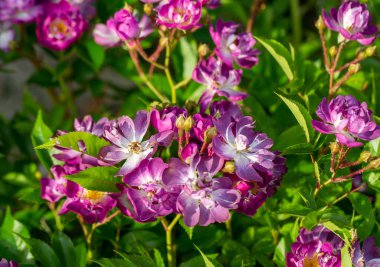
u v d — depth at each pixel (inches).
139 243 26.8
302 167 27.8
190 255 27.8
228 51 27.2
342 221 24.1
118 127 24.3
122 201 24.3
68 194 24.9
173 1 26.5
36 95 48.6
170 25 26.5
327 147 26.6
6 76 49.3
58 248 26.4
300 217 25.4
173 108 24.4
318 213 24.3
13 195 33.4
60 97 38.5
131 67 33.5
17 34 34.9
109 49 33.9
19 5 30.9
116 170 24.1
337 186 26.3
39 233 28.6
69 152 24.9
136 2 30.5
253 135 23.9
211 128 23.2
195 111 27.2
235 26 27.2
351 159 27.2
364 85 30.0
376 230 27.2
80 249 26.4
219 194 23.2
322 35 27.5
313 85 29.0
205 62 27.3
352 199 25.4
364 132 23.9
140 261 24.7
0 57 34.3
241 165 23.5
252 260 27.2
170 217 27.9
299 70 28.6
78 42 33.3
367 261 24.7
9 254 26.9
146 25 29.6
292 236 25.7
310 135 25.4
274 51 27.0
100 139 24.2
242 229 28.8
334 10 27.2
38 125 27.5
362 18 26.9
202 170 23.2
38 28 31.3
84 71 34.4
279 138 26.9
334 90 27.4
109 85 37.3
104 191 24.0
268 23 37.6
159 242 27.4
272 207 27.4
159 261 24.8
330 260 24.0
